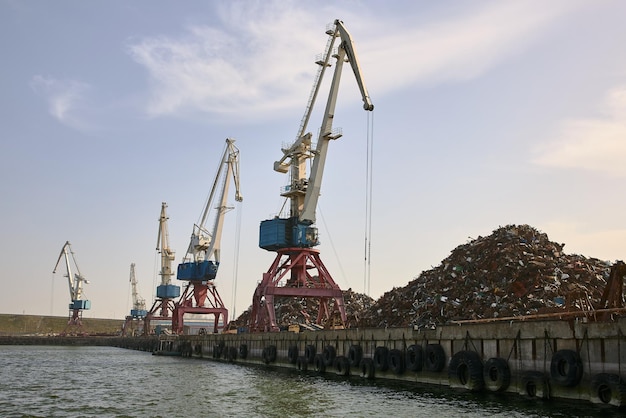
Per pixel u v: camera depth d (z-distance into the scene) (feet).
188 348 355.97
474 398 115.65
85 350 448.65
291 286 267.18
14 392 147.43
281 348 230.27
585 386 101.76
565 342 106.83
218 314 414.62
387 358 157.58
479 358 125.59
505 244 213.87
